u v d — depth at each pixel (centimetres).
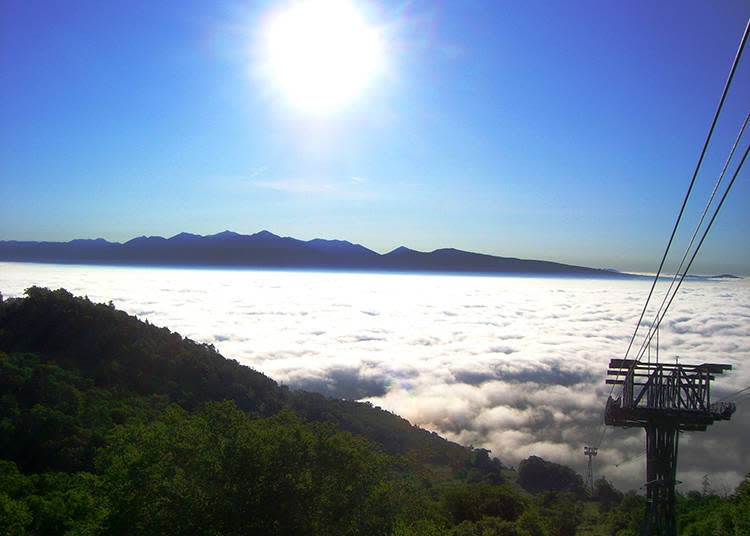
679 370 2255
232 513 1720
